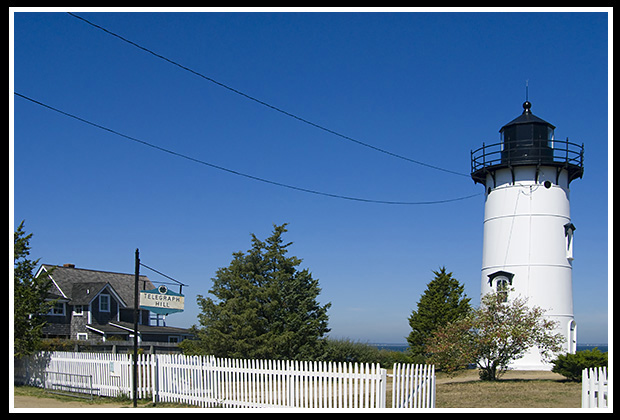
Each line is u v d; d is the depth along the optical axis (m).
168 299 20.59
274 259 29.66
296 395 16.72
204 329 29.67
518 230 29.84
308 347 28.38
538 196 29.78
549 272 29.12
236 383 18.05
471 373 28.45
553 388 20.03
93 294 47.97
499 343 22.92
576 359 22.42
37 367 24.45
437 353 23.95
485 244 31.36
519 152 30.00
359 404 15.83
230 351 27.42
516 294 29.34
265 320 28.27
